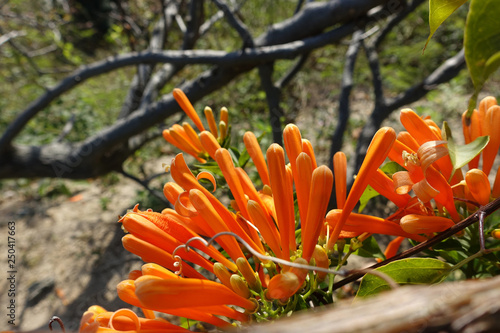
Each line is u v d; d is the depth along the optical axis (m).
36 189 1.48
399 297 0.12
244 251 0.23
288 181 0.21
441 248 0.23
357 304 0.12
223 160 0.21
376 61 0.80
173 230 0.20
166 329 0.19
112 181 1.42
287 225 0.20
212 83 0.76
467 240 0.24
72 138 1.48
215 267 0.20
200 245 0.21
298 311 0.20
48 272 1.08
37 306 0.97
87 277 1.04
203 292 0.18
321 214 0.19
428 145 0.20
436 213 0.23
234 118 1.36
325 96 1.55
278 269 0.21
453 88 1.47
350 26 0.66
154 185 1.29
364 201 0.27
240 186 0.21
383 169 0.26
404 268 0.20
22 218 1.32
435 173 0.20
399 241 0.27
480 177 0.20
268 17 1.62
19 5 1.63
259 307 0.20
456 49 1.54
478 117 0.23
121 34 1.64
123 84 1.72
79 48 1.98
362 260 0.87
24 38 1.76
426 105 1.51
